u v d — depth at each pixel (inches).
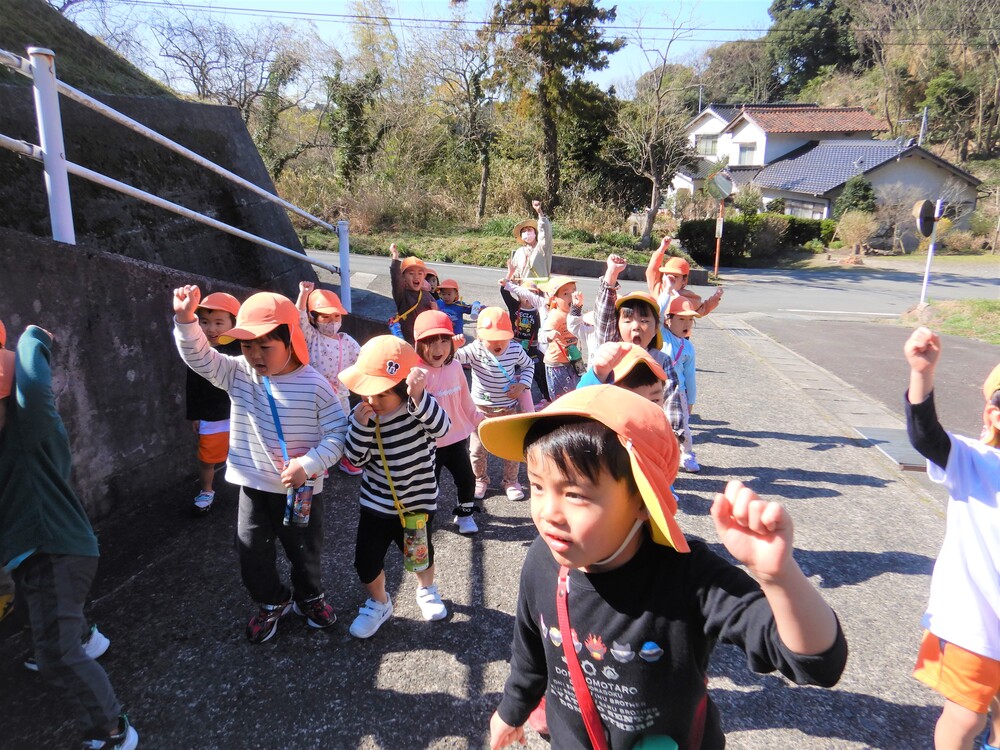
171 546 134.7
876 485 180.4
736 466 192.2
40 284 122.1
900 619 118.7
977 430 235.1
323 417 104.6
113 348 139.8
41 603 77.8
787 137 1546.5
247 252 267.9
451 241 780.6
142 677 98.3
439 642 109.2
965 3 1562.5
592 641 52.3
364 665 103.0
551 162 950.4
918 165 1258.6
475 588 125.9
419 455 106.7
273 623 108.0
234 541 137.9
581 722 56.6
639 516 49.9
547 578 56.8
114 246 204.5
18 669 99.0
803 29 2186.3
